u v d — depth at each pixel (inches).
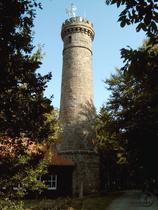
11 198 245.0
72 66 894.4
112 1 140.3
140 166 681.0
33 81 185.9
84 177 751.7
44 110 196.1
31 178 293.3
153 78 152.8
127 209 421.4
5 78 163.6
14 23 171.0
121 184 1355.8
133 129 637.3
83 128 817.5
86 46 938.1
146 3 132.3
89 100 873.5
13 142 199.3
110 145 1077.1
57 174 718.5
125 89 794.8
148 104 562.3
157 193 687.7
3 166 188.9
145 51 148.3
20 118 185.5
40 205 485.4
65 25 966.4
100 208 439.2
